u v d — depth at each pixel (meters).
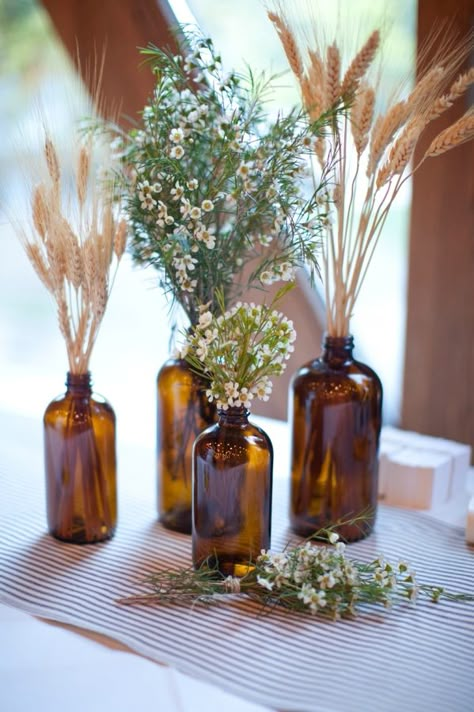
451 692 0.70
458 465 1.04
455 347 1.19
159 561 0.87
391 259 1.33
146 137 0.89
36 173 0.87
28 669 0.71
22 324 2.14
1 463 1.09
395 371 1.37
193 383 0.89
